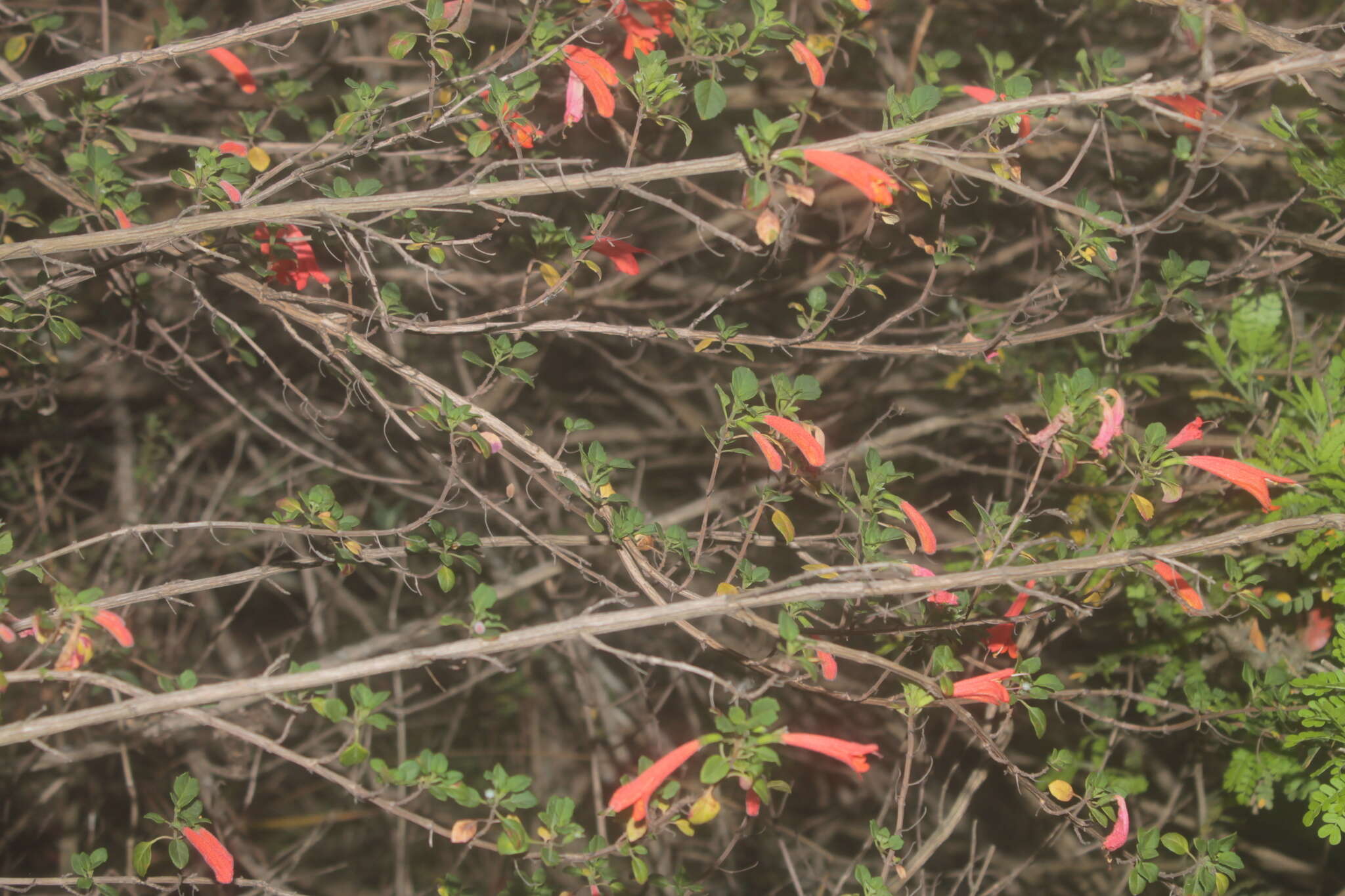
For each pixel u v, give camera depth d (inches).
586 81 94.8
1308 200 122.1
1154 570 95.4
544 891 94.9
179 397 222.4
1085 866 202.1
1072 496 141.3
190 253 113.0
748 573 94.9
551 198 180.7
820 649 86.8
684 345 128.6
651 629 217.6
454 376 218.4
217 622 232.1
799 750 212.8
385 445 218.8
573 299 168.6
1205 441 129.0
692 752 81.6
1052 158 170.1
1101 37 174.1
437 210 94.7
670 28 110.8
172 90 145.8
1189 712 111.0
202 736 198.4
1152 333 161.9
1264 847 163.5
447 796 83.6
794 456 97.3
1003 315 140.9
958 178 156.6
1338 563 115.6
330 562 100.5
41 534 208.7
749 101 179.5
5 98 90.7
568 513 209.3
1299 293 149.3
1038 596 81.2
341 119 104.2
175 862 90.5
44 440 225.6
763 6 102.7
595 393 244.8
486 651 81.0
